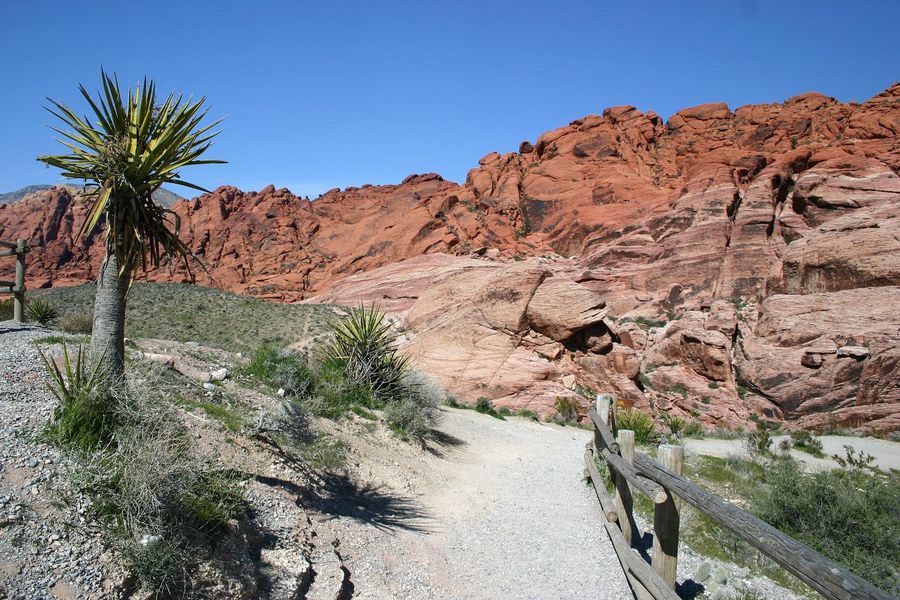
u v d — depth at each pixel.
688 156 67.19
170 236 6.31
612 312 42.91
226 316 39.94
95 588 4.06
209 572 4.72
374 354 13.91
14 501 4.48
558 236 60.97
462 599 6.10
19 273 12.73
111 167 5.75
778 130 65.75
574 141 74.81
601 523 8.85
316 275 82.56
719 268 41.75
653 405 32.56
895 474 15.39
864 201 39.44
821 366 31.16
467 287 35.88
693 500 4.91
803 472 11.38
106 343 6.13
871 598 2.90
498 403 30.27
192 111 6.00
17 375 6.86
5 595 3.75
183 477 5.12
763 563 7.70
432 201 79.75
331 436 9.45
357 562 6.23
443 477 10.27
